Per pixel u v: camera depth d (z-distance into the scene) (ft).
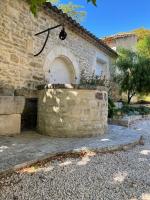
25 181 9.31
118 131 20.10
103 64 36.81
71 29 24.64
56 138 16.44
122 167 11.48
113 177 10.14
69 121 16.83
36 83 19.67
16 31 17.28
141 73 41.39
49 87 17.54
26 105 19.47
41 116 18.16
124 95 45.98
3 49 16.10
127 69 41.78
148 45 52.65
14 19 17.03
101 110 18.08
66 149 13.30
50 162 11.67
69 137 16.81
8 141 14.92
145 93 43.11
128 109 36.58
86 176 10.12
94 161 12.19
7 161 10.71
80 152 13.43
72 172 10.52
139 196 8.46
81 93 16.94
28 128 20.39
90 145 14.42
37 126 18.78
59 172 10.44
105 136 17.61
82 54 27.89
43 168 10.81
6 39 16.33
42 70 20.53
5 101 15.99
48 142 15.03
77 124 16.89
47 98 17.66
